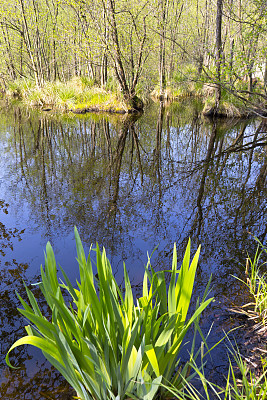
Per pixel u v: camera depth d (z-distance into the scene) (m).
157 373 1.35
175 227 3.98
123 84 13.86
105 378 1.48
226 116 12.57
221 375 1.79
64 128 10.46
